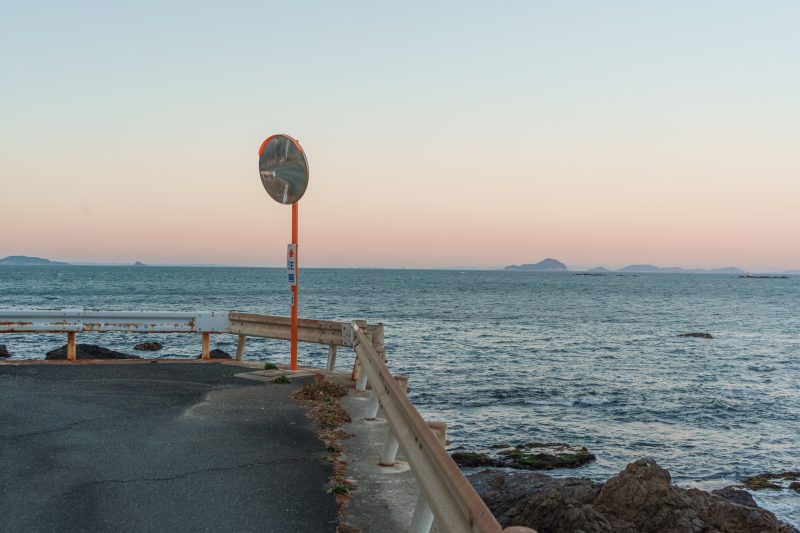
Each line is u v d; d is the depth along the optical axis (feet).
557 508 19.02
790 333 170.60
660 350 128.57
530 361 107.04
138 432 23.00
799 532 21.26
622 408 71.46
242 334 41.09
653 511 18.45
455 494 11.28
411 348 119.85
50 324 39.14
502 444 52.85
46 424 23.84
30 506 15.80
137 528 14.60
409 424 16.31
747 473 49.16
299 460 20.12
